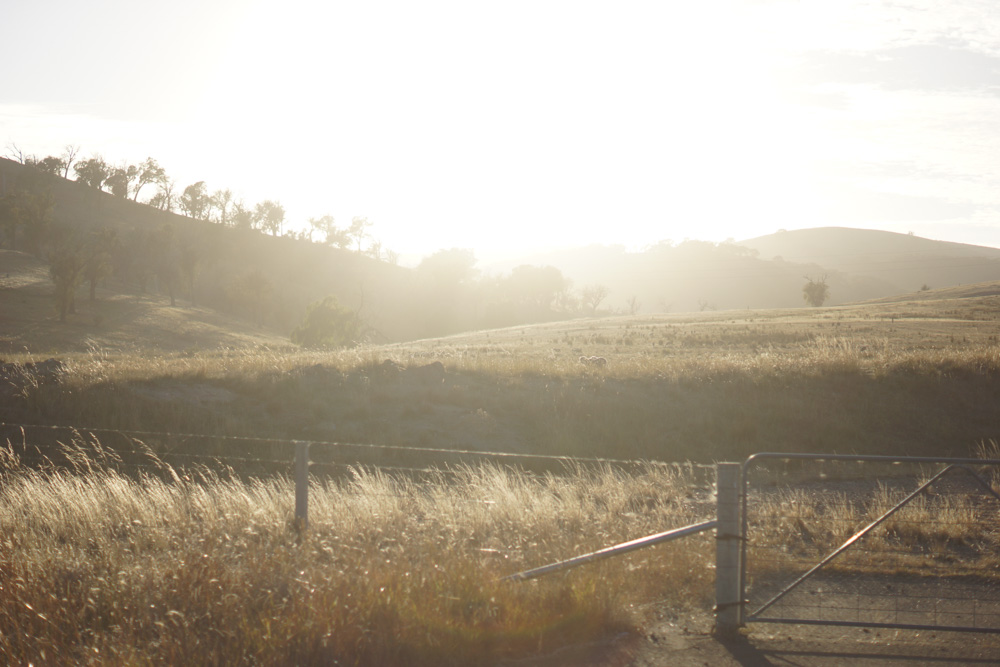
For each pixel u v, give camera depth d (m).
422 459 14.33
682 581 5.97
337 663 4.07
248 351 31.11
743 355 32.84
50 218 121.12
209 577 4.96
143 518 7.17
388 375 19.67
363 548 5.87
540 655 4.56
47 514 7.30
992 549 7.22
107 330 76.75
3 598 4.70
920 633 5.18
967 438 17.97
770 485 11.11
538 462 14.25
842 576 6.44
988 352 23.06
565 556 5.78
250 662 4.08
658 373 21.28
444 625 4.50
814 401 19.22
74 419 15.12
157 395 16.81
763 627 5.27
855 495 9.95
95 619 4.63
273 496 8.00
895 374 21.09
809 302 118.19
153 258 114.62
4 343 63.25
